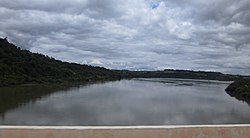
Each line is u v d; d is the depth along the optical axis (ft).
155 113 110.73
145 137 17.02
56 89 185.78
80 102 132.87
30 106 115.24
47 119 93.20
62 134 16.31
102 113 106.42
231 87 232.94
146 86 284.82
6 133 15.93
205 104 144.46
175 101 154.51
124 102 141.18
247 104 146.82
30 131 16.14
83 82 274.77
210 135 17.76
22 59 248.93
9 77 195.52
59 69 282.15
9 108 108.88
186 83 399.03
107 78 390.21
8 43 272.10
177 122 94.38
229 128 18.12
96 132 16.62
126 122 91.86
